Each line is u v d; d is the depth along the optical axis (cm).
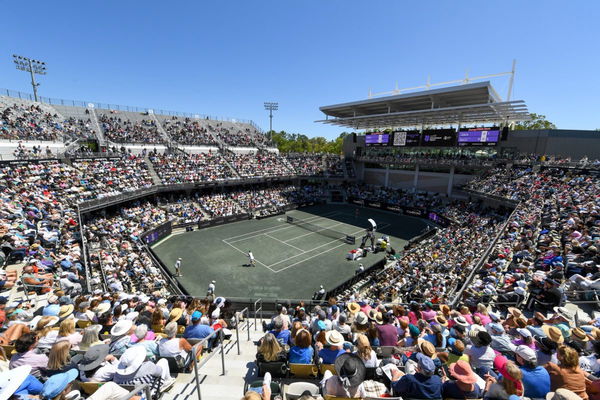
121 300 1171
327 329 832
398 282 2108
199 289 2362
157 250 3155
